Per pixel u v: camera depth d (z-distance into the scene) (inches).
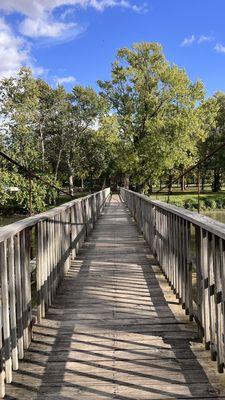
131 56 1317.7
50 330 142.1
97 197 600.4
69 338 134.5
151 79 1294.3
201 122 1347.2
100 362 115.8
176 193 1587.1
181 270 164.2
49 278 169.5
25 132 1106.1
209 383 102.3
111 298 180.9
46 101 1576.0
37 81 1457.9
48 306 166.2
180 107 1290.6
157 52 1312.7
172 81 1268.5
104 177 2009.1
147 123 1243.8
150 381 104.1
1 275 101.8
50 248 172.9
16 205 1021.2
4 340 102.7
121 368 111.8
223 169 1596.9
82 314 159.3
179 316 155.1
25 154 1067.9
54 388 101.3
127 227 473.7
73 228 271.1
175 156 1233.4
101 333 138.7
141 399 95.5
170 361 115.6
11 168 1028.5
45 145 1685.5
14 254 116.7
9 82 1167.6
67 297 183.2
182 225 159.6
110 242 351.9
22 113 1138.0
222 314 103.0
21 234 124.3
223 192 1690.5
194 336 134.4
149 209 314.0
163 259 222.8
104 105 1649.9
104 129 1316.4
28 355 121.3
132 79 1317.7
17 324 117.8
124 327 144.2
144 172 1302.9
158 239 250.4
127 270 237.6
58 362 116.3
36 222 138.9
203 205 1230.3
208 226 105.0
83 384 103.2
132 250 308.7
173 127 1227.2
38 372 110.2
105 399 95.9
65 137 1759.4
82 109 1786.4
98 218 600.1
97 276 223.3
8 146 1082.1
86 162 1897.1
